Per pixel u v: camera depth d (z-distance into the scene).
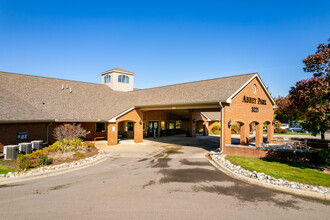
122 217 5.84
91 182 8.91
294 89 15.72
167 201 6.98
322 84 11.45
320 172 10.14
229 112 15.94
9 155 12.76
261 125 20.00
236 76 19.44
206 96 17.22
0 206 6.52
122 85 29.75
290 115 22.08
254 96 19.00
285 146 17.08
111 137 20.19
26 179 9.26
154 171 10.77
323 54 10.89
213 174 10.23
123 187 8.30
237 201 7.04
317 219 5.88
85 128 22.97
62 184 8.62
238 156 14.36
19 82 19.91
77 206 6.54
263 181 8.82
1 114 14.19
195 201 7.00
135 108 22.02
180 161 13.23
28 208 6.39
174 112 30.88
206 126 30.70
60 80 24.34
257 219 5.83
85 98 23.48
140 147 19.19
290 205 6.76
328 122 11.32
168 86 24.55
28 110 16.62
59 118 17.97
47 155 12.56
